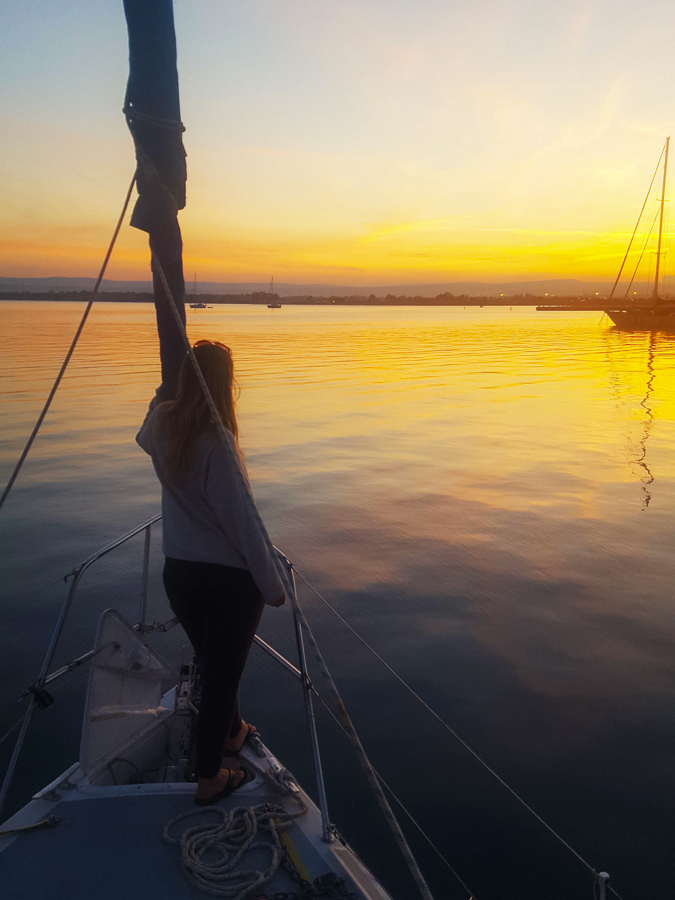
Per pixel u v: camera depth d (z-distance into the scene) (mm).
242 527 1895
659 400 18172
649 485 9477
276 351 35906
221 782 2088
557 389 20594
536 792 3420
